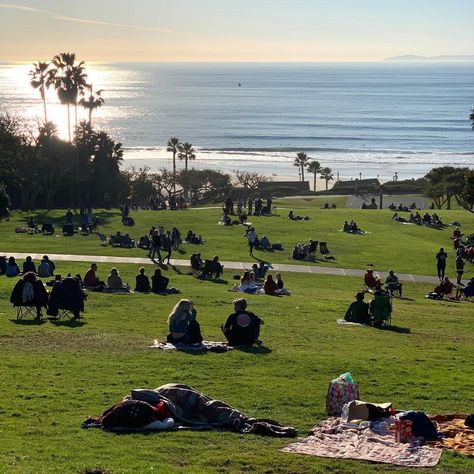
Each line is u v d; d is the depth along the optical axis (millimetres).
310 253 61250
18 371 22547
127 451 15383
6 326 30516
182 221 77625
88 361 24125
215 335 29594
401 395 21203
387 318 35438
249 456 15250
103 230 71375
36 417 17906
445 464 15172
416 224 81250
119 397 19828
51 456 14898
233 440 16422
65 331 29641
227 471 14414
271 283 43812
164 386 18125
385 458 15352
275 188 174375
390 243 68938
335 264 59906
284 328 32531
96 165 120688
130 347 26688
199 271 51344
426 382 22859
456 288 52500
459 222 82500
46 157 104875
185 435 16594
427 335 33469
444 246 69562
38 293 32281
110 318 33281
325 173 197750
